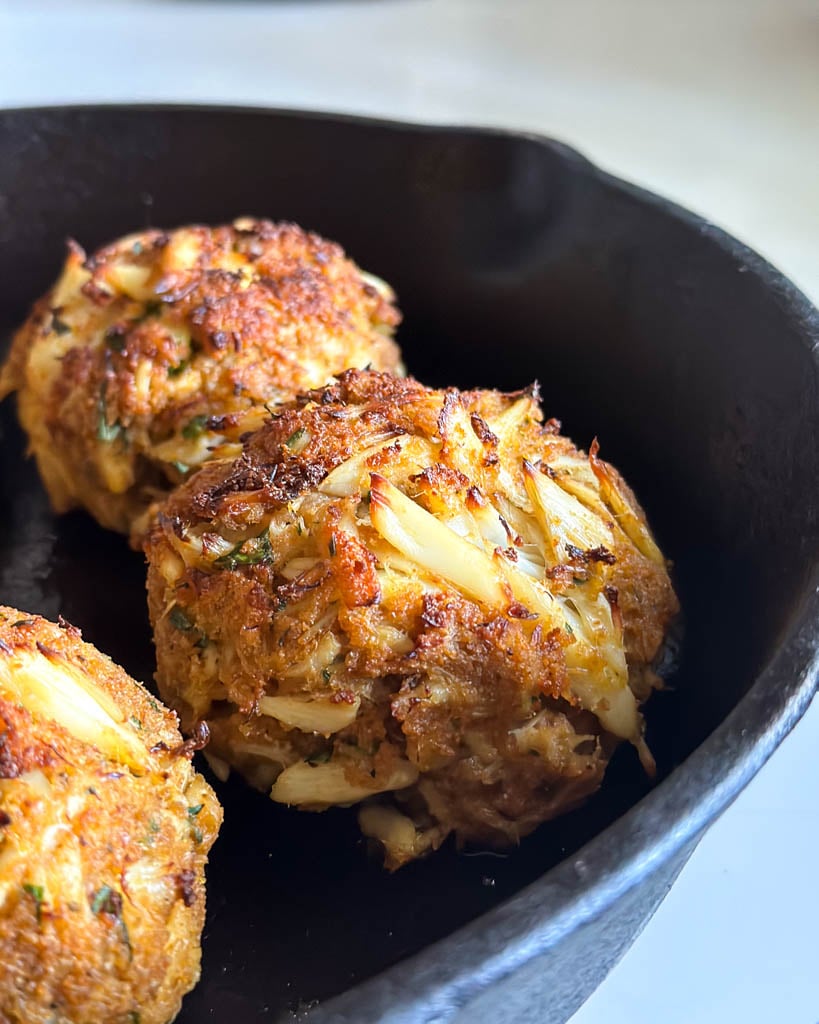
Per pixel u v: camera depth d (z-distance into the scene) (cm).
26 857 19
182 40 57
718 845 25
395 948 22
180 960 20
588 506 23
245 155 32
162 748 21
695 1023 23
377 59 55
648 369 28
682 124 47
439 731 22
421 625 22
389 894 23
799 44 56
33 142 32
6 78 51
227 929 22
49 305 28
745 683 23
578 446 29
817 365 23
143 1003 19
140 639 27
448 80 52
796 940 24
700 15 60
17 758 19
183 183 33
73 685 20
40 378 27
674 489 27
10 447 31
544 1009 21
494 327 31
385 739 22
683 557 27
